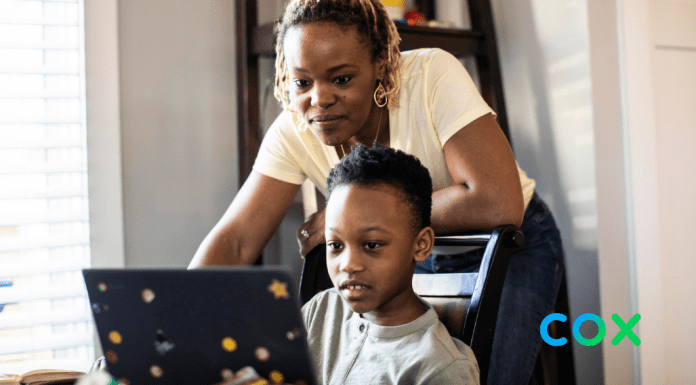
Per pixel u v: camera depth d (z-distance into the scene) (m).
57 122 1.56
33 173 1.52
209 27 1.78
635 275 1.78
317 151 1.20
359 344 0.82
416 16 1.89
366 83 0.98
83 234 1.61
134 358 0.61
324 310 0.93
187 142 1.75
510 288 1.24
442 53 1.15
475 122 1.07
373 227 0.74
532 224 1.27
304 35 0.94
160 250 1.71
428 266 1.20
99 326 0.62
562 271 1.30
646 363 1.79
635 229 1.77
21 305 1.56
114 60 1.61
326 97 0.96
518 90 2.01
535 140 1.95
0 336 1.53
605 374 1.73
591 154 1.73
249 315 0.52
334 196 0.77
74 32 1.60
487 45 1.89
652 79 1.85
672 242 1.90
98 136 1.60
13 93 1.51
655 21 1.90
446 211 1.05
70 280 1.62
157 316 0.57
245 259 1.22
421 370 0.73
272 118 1.85
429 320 0.79
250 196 1.24
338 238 0.76
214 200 1.79
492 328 0.87
